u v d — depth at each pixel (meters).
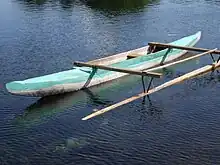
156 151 24.48
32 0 77.19
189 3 73.75
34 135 26.77
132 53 41.25
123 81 36.59
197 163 23.16
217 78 36.97
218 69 39.53
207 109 30.11
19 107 30.98
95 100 32.44
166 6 71.19
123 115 29.34
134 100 31.91
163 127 27.47
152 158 23.77
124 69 33.81
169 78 37.59
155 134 26.53
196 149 24.59
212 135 26.20
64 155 24.27
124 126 27.72
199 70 38.34
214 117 28.73
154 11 67.19
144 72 32.75
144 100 31.95
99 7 70.94
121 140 25.86
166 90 33.88
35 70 39.47
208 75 37.81
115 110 30.14
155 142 25.53
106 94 33.69
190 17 62.31
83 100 32.44
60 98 32.75
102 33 53.81
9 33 53.69
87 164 23.30
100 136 26.44
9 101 31.92
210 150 24.44
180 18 61.69
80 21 60.50
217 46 47.69
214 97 32.38
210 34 52.72
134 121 28.41
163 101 31.72
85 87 34.75
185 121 28.28
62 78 32.97
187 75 36.91
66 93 33.66
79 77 33.84
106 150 24.72
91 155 24.20
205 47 47.34
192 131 26.80
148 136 26.30
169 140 25.72
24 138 26.38
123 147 25.02
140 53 41.91
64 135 26.70
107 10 68.38
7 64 41.16
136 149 24.75
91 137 26.34
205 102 31.41
